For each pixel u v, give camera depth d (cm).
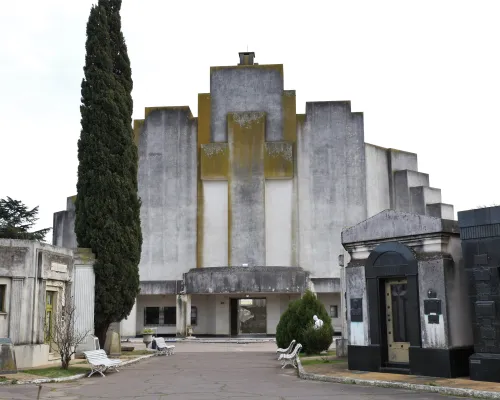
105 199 2864
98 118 2944
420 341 1730
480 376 1579
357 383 1667
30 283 2264
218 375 1994
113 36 3158
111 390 1625
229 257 5003
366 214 5150
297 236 5106
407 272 1784
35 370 2067
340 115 5272
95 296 2783
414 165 5772
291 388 1598
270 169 5122
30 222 5791
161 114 5375
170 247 5175
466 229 1661
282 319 2875
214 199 5206
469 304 1725
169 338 4478
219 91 5372
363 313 1909
